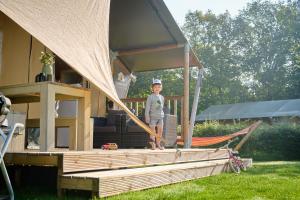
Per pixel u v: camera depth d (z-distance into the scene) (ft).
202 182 16.87
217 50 130.72
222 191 13.76
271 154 52.24
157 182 14.19
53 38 14.11
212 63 128.16
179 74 115.14
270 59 127.95
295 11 127.75
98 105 31.76
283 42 126.00
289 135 51.80
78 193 11.71
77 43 15.25
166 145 27.12
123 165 14.35
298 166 29.14
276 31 128.47
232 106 100.48
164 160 18.37
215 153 25.77
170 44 31.19
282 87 122.83
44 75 15.35
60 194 11.07
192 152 22.00
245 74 130.31
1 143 13.07
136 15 29.12
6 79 22.48
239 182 17.04
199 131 60.90
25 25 13.16
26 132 19.56
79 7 16.61
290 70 123.34
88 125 15.60
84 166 12.01
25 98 16.61
